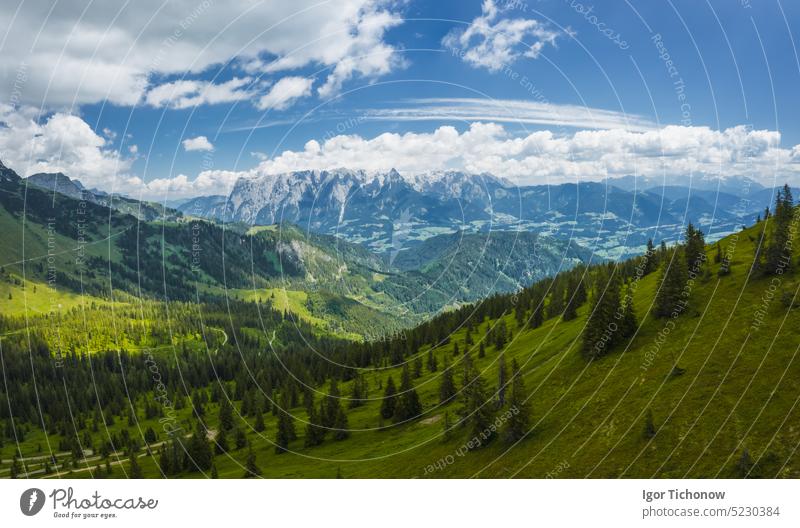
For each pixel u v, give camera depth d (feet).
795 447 177.47
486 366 424.46
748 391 215.31
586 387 280.10
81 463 479.82
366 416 414.62
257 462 363.97
